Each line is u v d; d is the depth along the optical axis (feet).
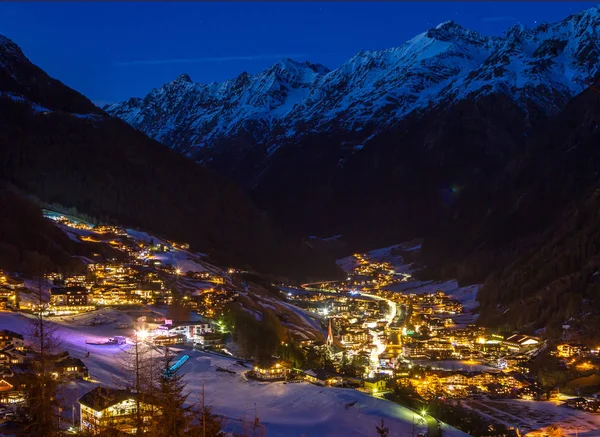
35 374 317.42
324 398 549.95
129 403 333.62
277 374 607.37
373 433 497.46
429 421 534.78
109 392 345.31
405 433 500.33
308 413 526.98
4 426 299.17
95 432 306.14
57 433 293.23
